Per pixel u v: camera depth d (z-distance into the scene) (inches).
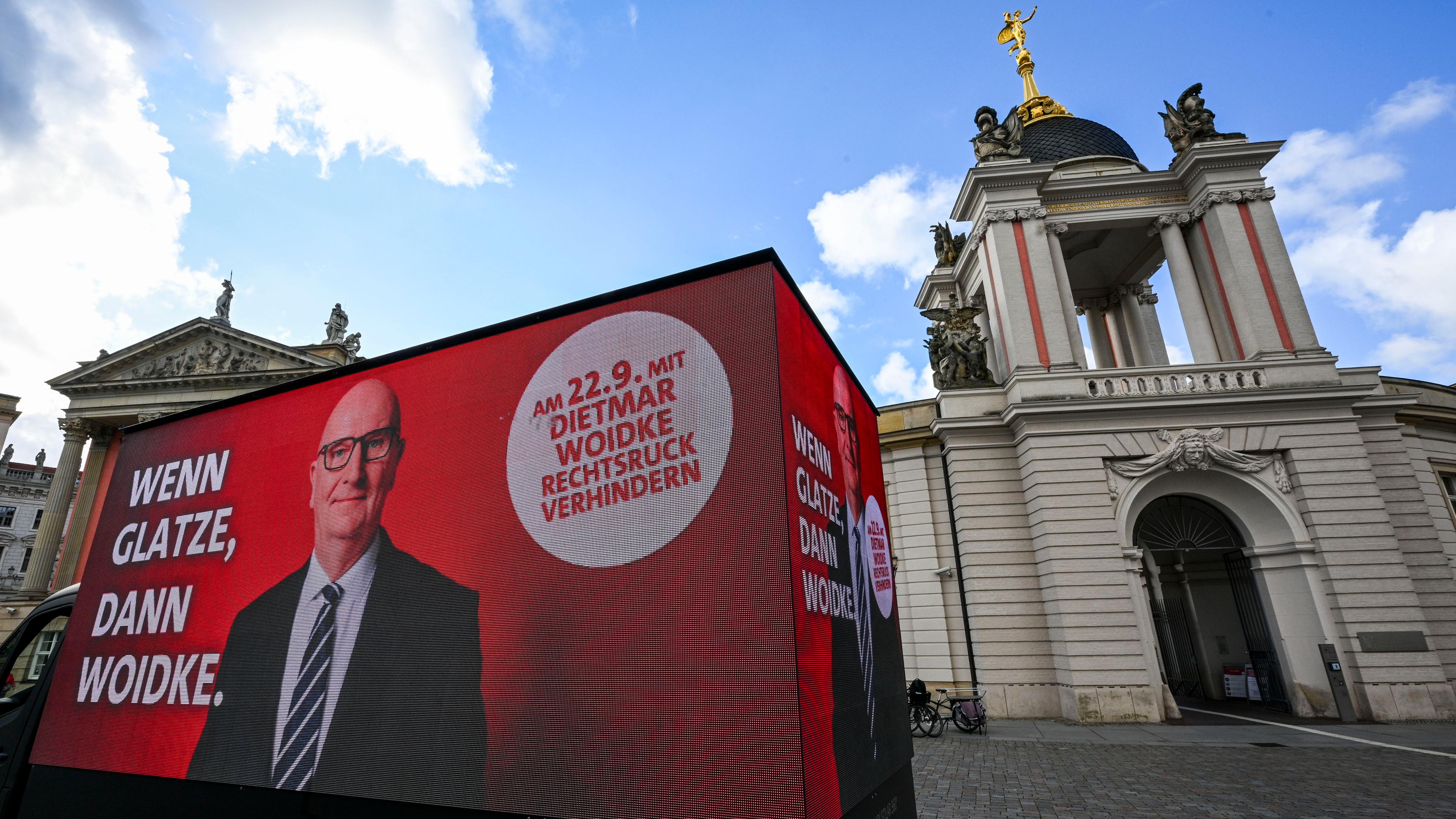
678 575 159.9
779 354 165.9
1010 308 788.0
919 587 776.9
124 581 245.0
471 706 172.9
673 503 165.9
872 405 294.5
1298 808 332.2
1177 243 831.1
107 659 236.5
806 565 159.9
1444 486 802.8
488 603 179.6
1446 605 658.2
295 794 188.7
